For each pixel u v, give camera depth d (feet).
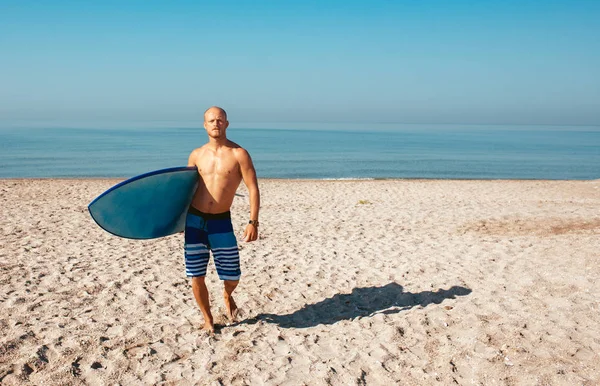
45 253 23.41
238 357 12.26
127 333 13.76
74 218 33.88
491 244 24.94
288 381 11.02
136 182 12.77
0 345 12.57
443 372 11.14
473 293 16.67
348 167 116.78
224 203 13.32
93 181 64.90
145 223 13.60
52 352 12.43
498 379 10.66
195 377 11.25
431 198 47.75
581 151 201.16
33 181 63.05
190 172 13.19
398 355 12.09
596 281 16.89
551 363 11.09
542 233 28.22
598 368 10.80
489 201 44.75
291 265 21.62
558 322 13.35
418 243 26.18
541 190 54.44
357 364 11.73
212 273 20.22
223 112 13.30
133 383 11.05
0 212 35.65
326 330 13.99
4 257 22.35
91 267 20.95
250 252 24.23
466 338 12.70
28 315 15.07
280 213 38.24
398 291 17.70
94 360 12.05
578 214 34.96
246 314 15.58
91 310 15.66
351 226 32.32
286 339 13.39
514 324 13.34
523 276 18.34
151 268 20.94
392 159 144.97
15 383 10.97
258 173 101.35
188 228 13.38
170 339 13.39
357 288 18.31
